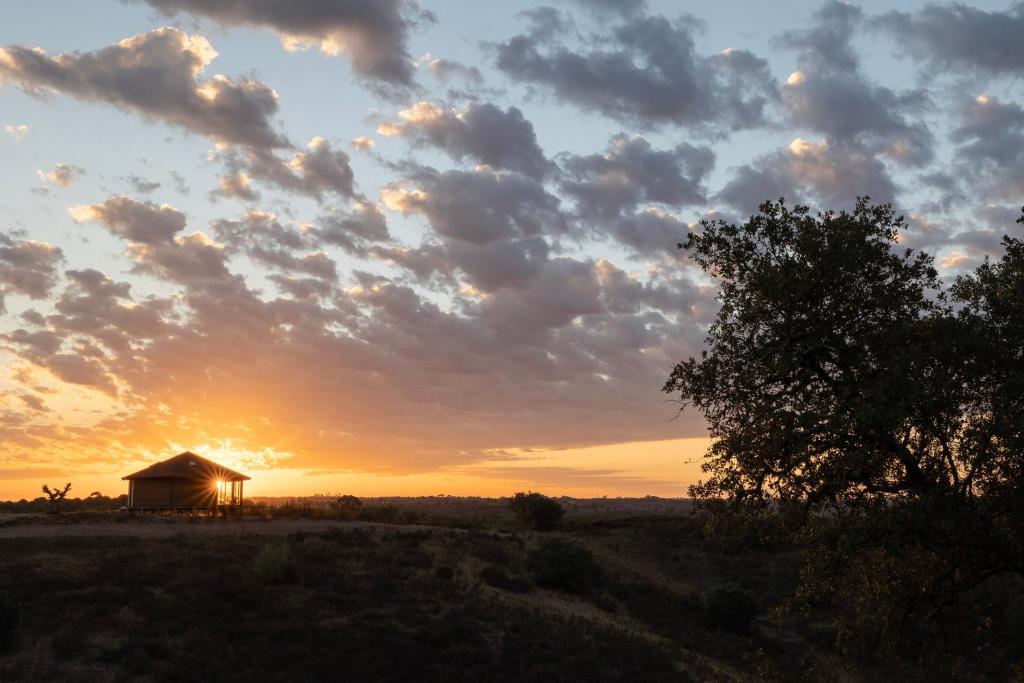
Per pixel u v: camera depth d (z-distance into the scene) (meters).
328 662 28.84
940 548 16.52
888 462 16.16
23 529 49.44
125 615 31.36
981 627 18.61
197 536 47.62
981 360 16.02
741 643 41.59
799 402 17.73
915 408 15.30
